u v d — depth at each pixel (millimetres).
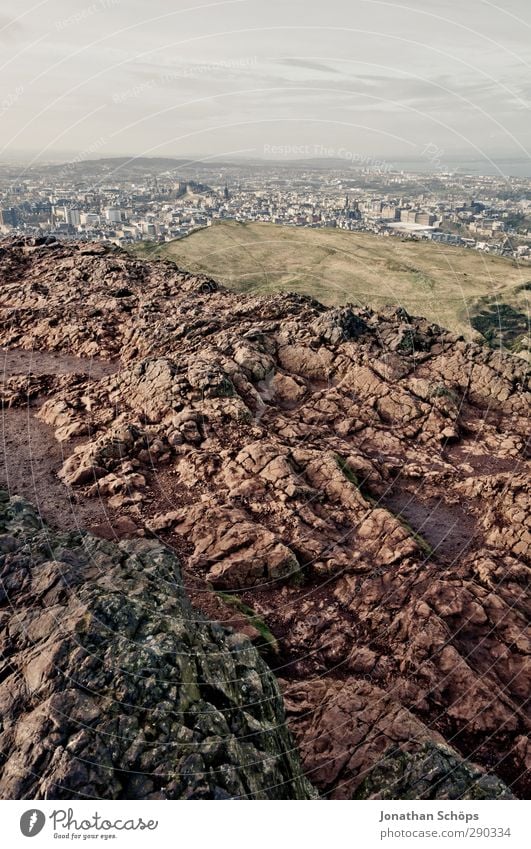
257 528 15156
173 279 33344
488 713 11438
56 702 8477
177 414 19422
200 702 9055
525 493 17297
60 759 7781
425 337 26609
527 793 10234
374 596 14062
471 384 23656
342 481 17359
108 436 18078
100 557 12172
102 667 9102
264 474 17172
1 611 10344
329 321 25562
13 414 20656
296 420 21000
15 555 11797
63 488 16234
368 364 23797
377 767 10047
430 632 12945
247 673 10422
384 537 15703
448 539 16156
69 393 21500
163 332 25406
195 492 16672
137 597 10766
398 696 11781
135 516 15398
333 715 11227
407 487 18391
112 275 33031
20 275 34250
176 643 9789
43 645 9477
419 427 21359
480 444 20812
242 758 8562
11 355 25562
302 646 12953
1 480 16375
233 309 28312
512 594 14062
